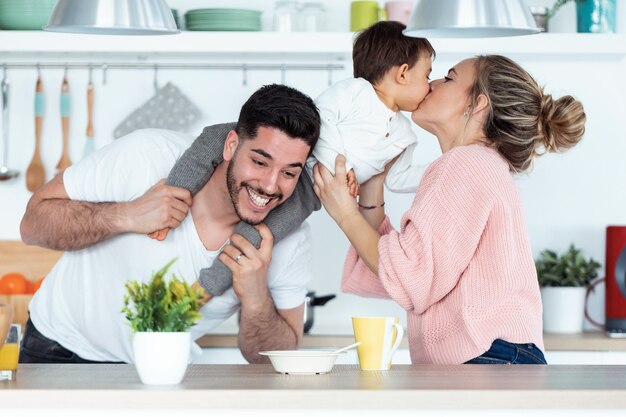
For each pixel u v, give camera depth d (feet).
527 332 6.82
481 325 6.70
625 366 6.18
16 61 12.26
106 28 7.33
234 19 11.27
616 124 12.46
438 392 4.73
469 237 6.68
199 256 7.89
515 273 6.77
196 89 12.37
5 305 5.14
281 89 7.27
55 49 11.23
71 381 5.15
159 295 5.13
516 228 6.86
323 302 11.27
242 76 12.38
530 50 11.37
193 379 5.29
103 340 8.13
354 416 4.78
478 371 5.84
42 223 7.98
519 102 7.25
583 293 11.59
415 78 8.02
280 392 4.70
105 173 8.13
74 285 8.23
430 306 6.96
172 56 12.30
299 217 7.95
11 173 12.17
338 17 12.41
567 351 10.83
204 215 7.85
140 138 8.21
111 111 12.32
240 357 10.74
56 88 12.31
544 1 12.35
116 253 8.00
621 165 12.46
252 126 7.21
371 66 8.07
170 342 4.94
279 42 11.27
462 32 7.15
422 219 6.72
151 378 4.96
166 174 8.06
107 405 4.67
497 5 6.45
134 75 12.34
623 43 11.41
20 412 4.70
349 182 7.61
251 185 7.29
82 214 7.85
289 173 7.31
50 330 8.30
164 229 7.73
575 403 4.78
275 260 8.25
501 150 7.42
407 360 10.94
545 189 12.46
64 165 12.21
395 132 8.10
